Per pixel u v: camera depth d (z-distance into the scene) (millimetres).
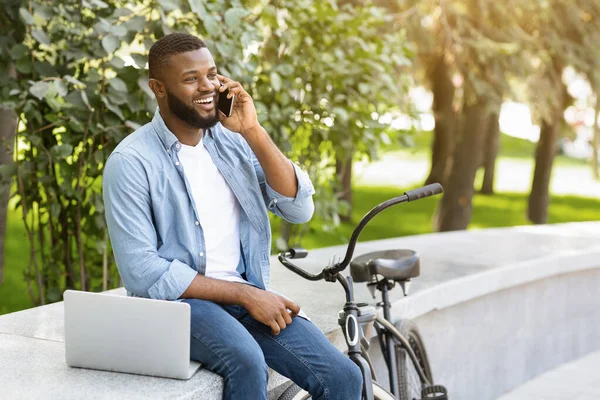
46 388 3135
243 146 3621
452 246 7648
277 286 5441
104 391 3104
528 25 13523
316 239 14734
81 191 5559
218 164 3494
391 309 5016
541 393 7039
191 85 3314
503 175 36375
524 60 12633
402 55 7375
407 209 22172
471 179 15586
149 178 3342
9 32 5516
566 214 23719
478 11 12602
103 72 5449
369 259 4559
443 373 6109
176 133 3434
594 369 7816
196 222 3424
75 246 6223
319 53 6898
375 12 7141
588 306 8305
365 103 6918
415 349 5043
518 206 24000
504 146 48219
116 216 3305
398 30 11602
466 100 12875
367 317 3781
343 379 3338
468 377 6477
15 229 14727
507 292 6961
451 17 12648
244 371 3193
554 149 18781
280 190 3578
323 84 6852
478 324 6566
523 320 7250
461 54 12477
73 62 5562
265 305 3348
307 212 3693
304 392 3615
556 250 7750
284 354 3391
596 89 13867
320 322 4496
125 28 5277
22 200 5719
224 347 3221
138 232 3297
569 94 16109
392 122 7195
